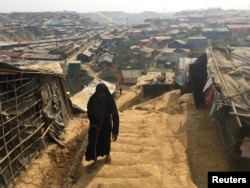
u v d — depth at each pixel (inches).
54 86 496.1
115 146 354.3
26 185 316.2
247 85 423.8
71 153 401.4
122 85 1973.4
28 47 3297.2
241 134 319.6
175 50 2891.2
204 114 511.5
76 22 6643.7
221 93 395.2
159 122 469.7
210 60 531.8
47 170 347.6
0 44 3415.4
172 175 295.3
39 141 394.0
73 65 2456.9
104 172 285.9
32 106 394.3
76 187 265.4
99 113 274.4
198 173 323.6
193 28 4284.0
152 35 4542.3
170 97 847.1
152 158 330.0
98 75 2472.9
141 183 268.2
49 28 5521.7
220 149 372.8
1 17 7253.9
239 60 561.9
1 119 315.6
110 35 4690.0
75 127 512.7
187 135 412.8
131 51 3410.4
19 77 370.0
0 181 297.7
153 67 2559.1
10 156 329.1
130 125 451.8
